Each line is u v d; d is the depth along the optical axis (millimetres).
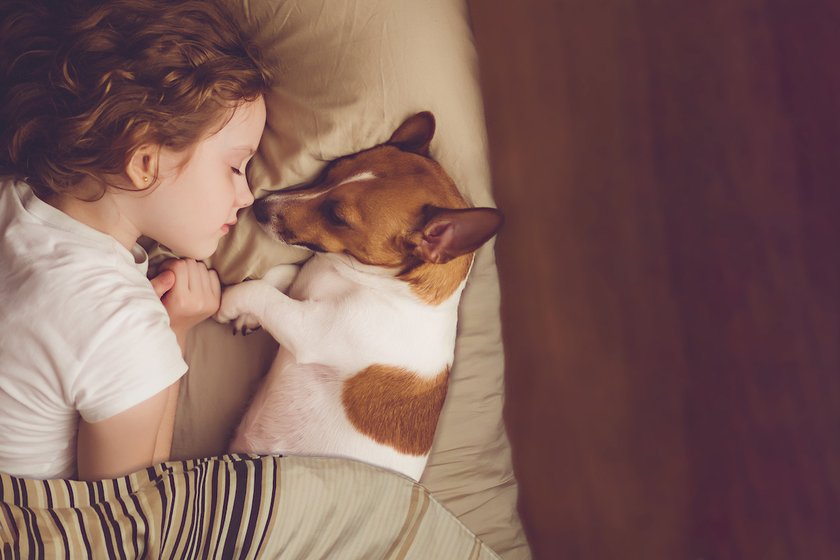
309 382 1573
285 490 1455
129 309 1303
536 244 1994
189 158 1348
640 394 1963
